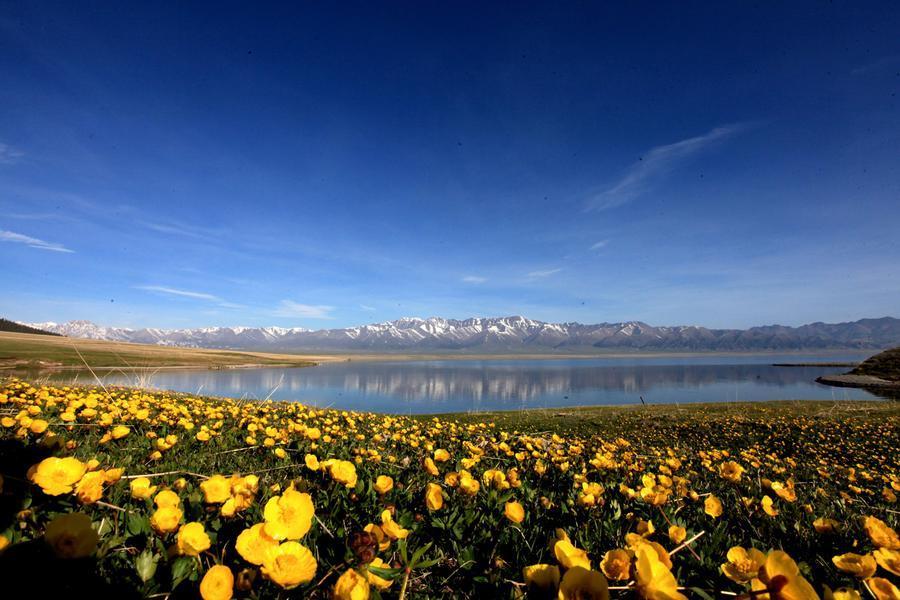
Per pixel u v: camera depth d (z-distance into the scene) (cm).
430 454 489
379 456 404
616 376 15400
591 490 295
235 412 715
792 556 263
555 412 2850
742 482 478
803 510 360
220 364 12119
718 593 191
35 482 174
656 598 123
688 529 299
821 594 222
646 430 1722
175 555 157
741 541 278
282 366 14888
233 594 145
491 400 7488
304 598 150
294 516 150
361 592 129
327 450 448
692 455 815
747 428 1600
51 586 132
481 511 271
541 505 303
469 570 204
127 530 184
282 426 623
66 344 10712
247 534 138
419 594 189
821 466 750
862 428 1507
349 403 6053
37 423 352
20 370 5747
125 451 389
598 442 805
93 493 181
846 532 298
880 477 655
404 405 6238
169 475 326
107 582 143
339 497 264
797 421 1719
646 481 348
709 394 7150
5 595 129
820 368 16775
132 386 1295
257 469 384
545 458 490
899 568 173
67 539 131
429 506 234
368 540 157
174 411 589
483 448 570
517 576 197
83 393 782
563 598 114
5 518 170
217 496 202
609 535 256
